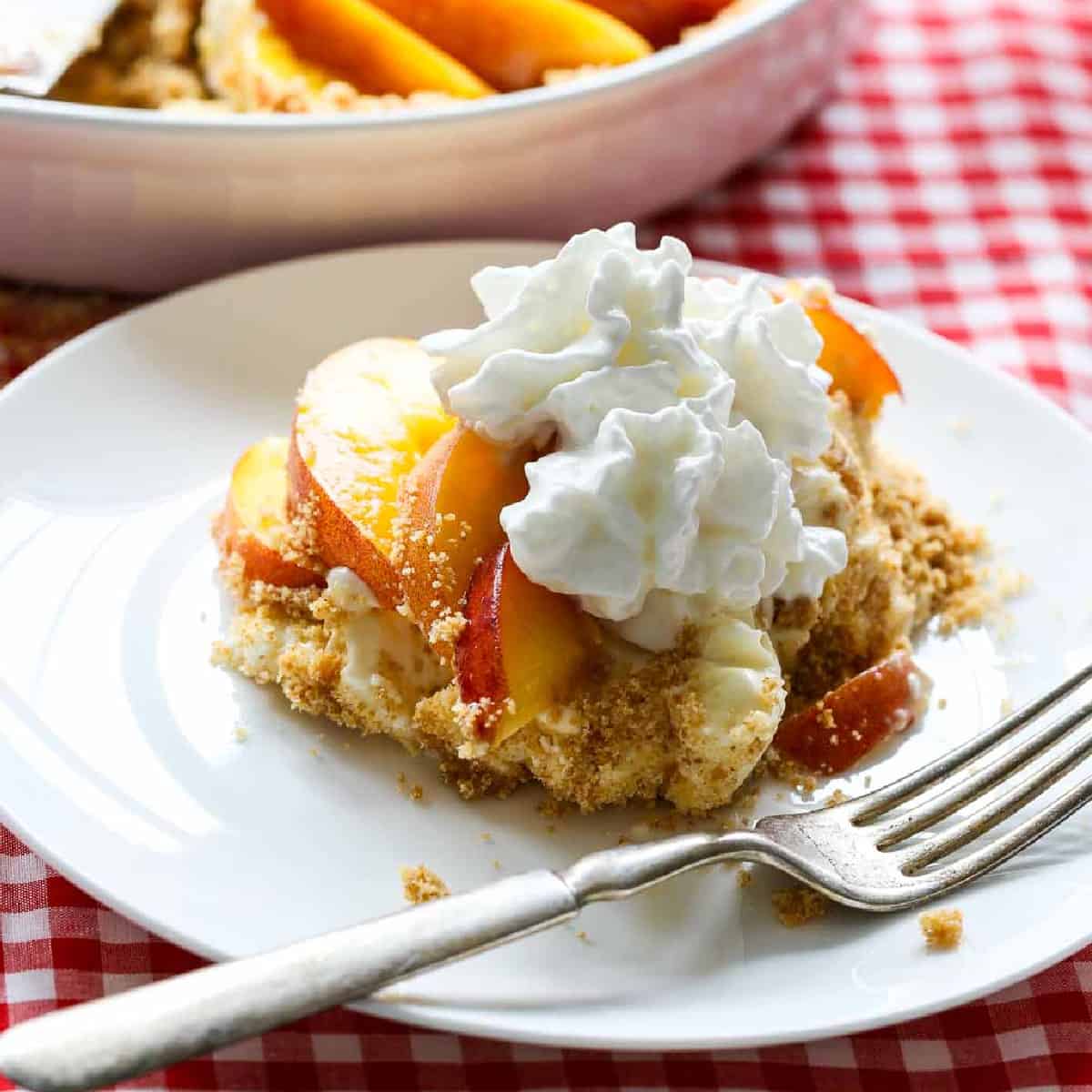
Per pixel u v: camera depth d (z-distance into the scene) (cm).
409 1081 42
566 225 56
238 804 44
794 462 46
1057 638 47
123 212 53
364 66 57
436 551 43
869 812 43
